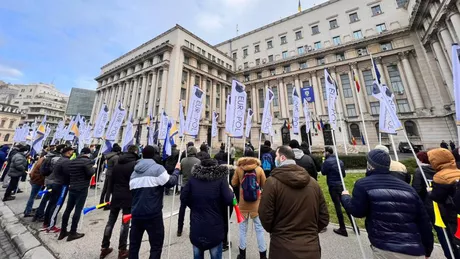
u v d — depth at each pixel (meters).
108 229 3.83
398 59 29.12
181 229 4.64
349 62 32.16
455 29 19.33
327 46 35.91
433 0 22.56
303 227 2.12
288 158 2.74
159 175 3.30
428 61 26.16
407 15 30.00
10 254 4.04
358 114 30.12
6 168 10.20
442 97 24.67
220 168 3.07
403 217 2.07
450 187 2.69
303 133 33.28
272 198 2.27
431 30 24.02
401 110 27.84
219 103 40.34
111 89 44.25
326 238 4.37
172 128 6.99
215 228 2.79
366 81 30.80
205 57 36.88
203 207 2.85
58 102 76.19
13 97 79.00
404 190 2.20
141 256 3.82
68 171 4.56
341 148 24.39
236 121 5.29
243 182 3.73
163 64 32.16
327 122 30.84
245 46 46.91
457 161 4.04
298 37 39.75
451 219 2.73
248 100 43.03
